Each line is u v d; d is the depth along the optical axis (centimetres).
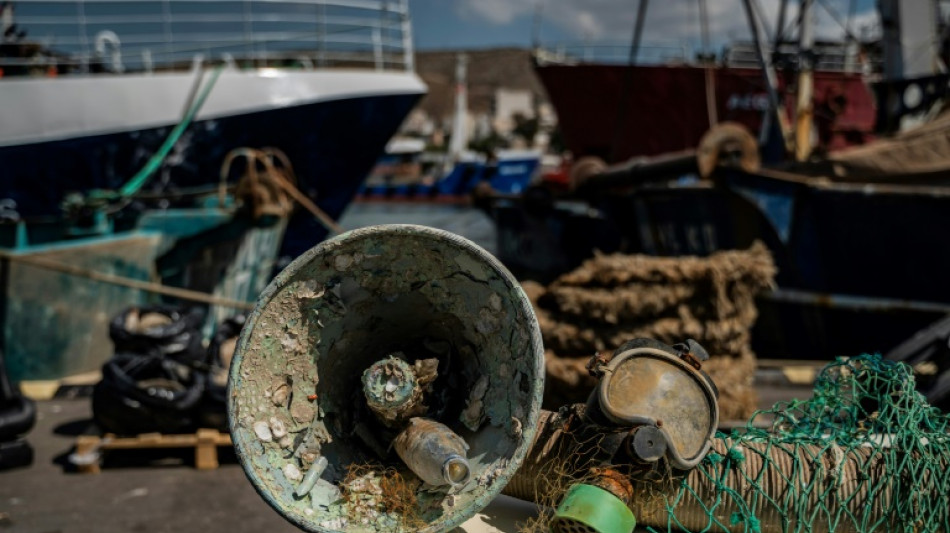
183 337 789
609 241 1659
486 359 269
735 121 2319
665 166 1184
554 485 270
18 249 952
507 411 255
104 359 998
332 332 268
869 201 1009
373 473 262
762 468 270
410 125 12125
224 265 1107
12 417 698
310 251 248
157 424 712
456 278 262
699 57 2428
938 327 445
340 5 1302
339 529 244
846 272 1054
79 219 1045
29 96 1046
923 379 434
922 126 1115
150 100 1109
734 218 1144
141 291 1034
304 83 1205
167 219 1089
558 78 2409
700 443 258
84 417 830
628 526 246
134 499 638
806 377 893
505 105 15562
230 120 1156
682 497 266
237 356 248
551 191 1764
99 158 1085
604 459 257
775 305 1120
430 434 245
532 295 611
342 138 1260
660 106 2361
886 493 268
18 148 1038
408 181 4281
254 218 1102
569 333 568
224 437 705
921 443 275
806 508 267
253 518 607
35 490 651
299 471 254
